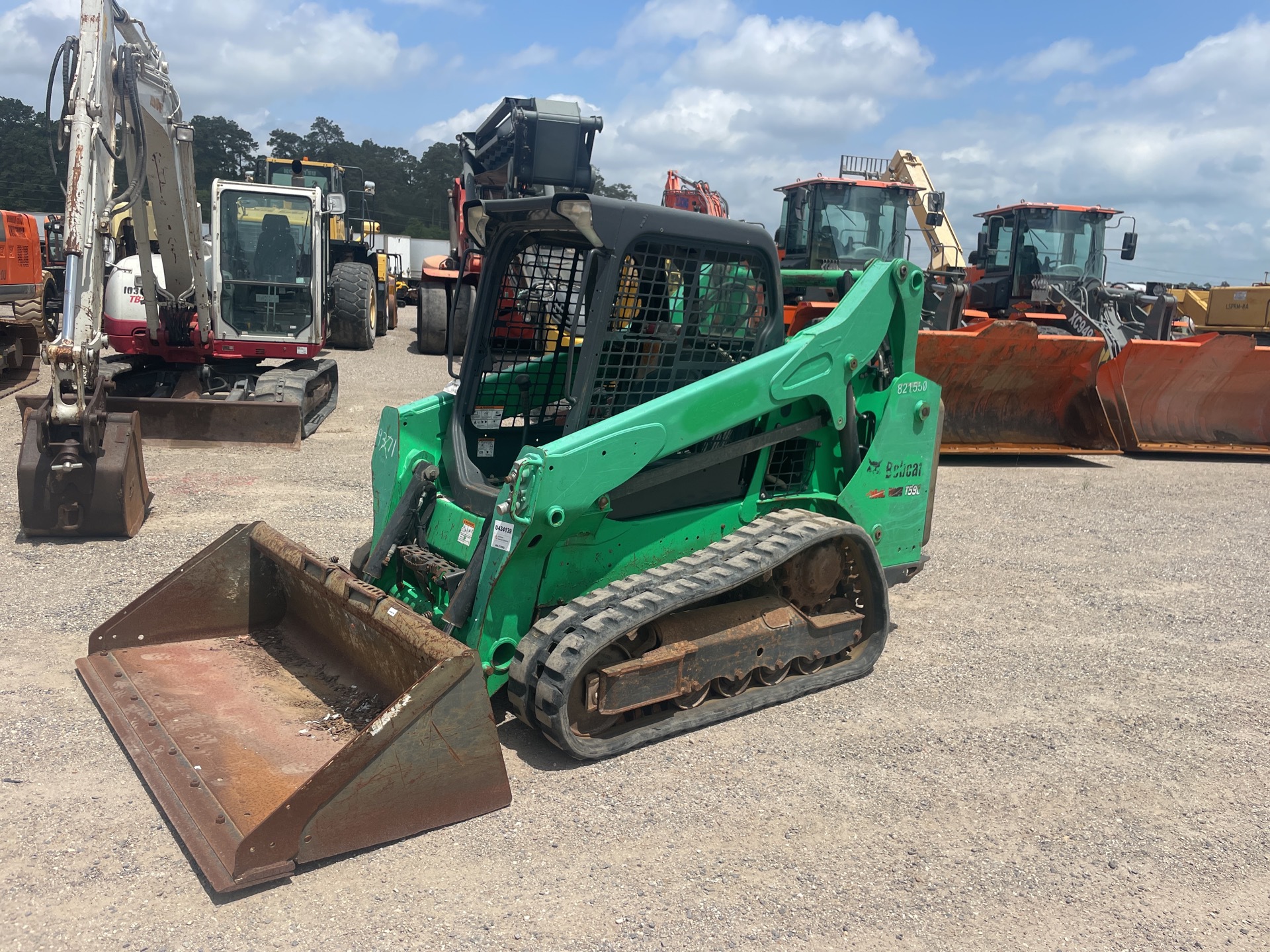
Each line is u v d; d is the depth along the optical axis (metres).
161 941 2.60
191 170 9.27
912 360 5.04
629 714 3.97
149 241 9.32
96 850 3.00
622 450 3.76
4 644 4.55
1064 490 9.42
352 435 10.34
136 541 6.22
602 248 3.74
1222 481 10.14
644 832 3.25
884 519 5.06
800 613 4.41
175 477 7.99
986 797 3.60
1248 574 6.78
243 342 10.90
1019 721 4.30
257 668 4.14
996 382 10.50
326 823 2.94
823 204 13.30
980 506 8.62
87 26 6.31
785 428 4.54
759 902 2.89
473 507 4.03
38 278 13.51
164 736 3.48
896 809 3.48
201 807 3.05
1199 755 4.04
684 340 4.16
